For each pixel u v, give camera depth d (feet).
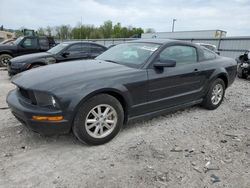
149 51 12.34
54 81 9.52
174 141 10.91
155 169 8.60
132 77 10.79
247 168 8.83
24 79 10.28
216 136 11.60
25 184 7.62
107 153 9.70
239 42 59.41
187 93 13.53
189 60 13.79
